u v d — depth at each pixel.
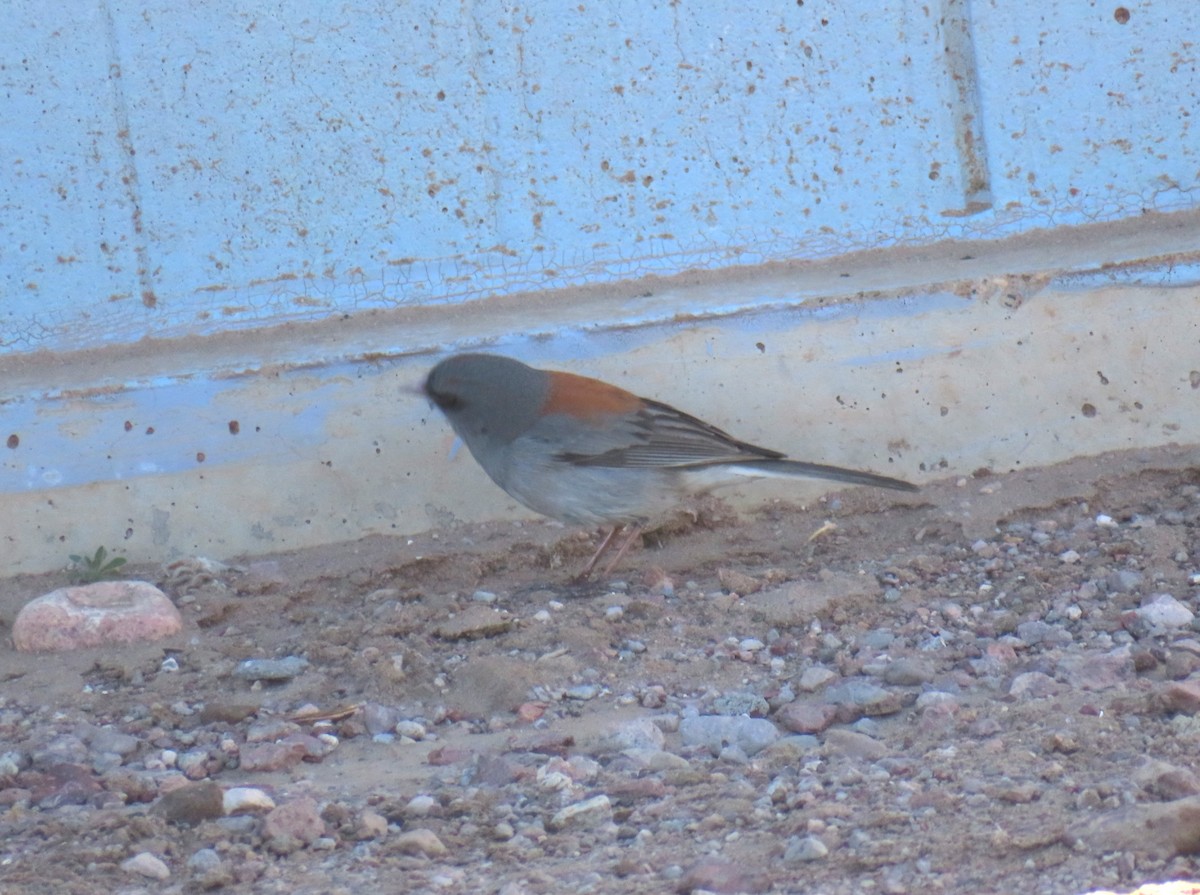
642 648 10.04
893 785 7.52
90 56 12.05
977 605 10.33
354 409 11.60
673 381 11.73
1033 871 6.45
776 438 11.80
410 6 12.11
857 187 12.34
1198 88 12.21
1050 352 11.64
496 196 12.31
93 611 10.48
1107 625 9.69
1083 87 12.22
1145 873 6.33
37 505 11.53
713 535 11.88
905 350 11.66
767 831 7.19
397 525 11.77
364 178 12.27
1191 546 10.75
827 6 12.16
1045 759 7.65
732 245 12.37
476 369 11.02
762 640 10.10
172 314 12.29
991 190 12.32
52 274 12.20
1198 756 7.46
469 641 10.33
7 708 9.55
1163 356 11.61
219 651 10.34
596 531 11.87
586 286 12.37
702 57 12.20
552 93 12.22
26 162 12.11
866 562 11.20
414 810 7.76
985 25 12.15
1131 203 12.30
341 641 10.38
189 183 12.20
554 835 7.38
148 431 11.52
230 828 7.62
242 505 11.65
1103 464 11.68
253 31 12.09
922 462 11.80
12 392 11.53
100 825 7.66
